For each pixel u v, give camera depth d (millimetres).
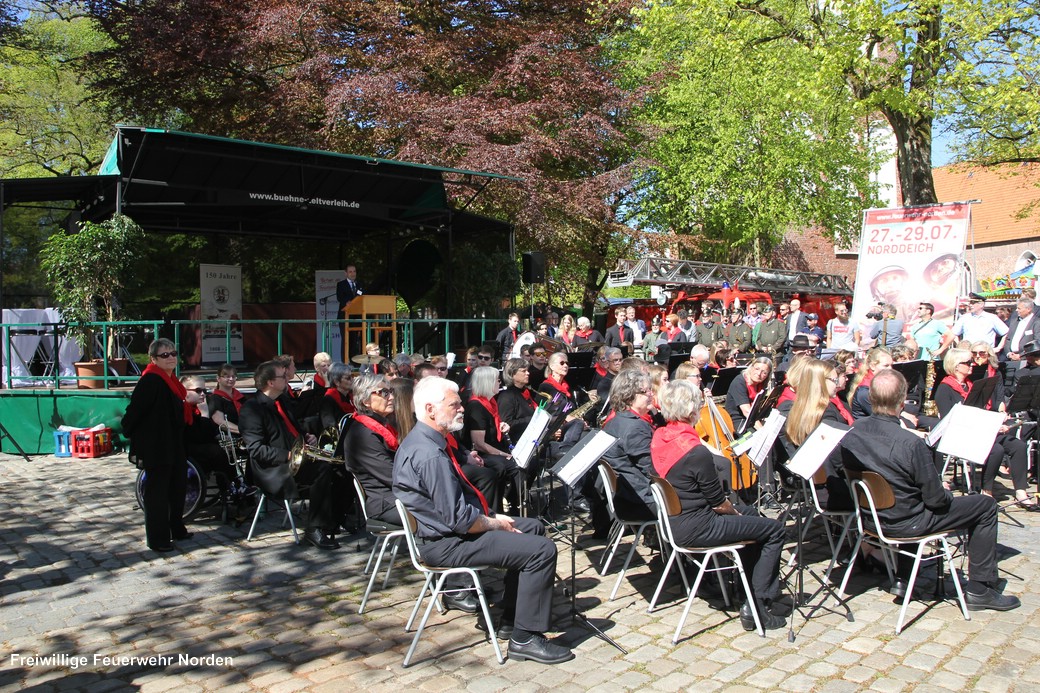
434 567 4547
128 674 4387
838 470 5449
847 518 5527
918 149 15766
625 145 21500
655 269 22906
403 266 18641
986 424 5281
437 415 4613
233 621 5117
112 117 20641
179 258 17781
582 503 7883
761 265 29703
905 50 15141
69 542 6906
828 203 27406
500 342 14180
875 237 13414
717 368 10266
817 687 4129
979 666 4324
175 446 6707
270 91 18141
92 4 18609
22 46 22594
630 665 4422
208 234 17797
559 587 5707
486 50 19594
